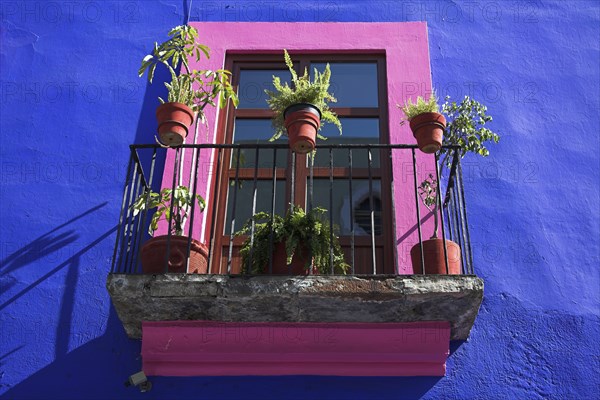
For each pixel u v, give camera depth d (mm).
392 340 4875
